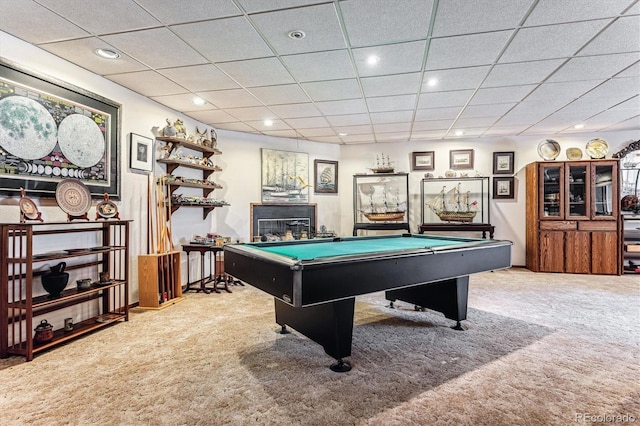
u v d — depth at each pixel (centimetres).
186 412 168
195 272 469
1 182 229
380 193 627
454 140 605
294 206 588
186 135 432
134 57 276
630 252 513
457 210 601
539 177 533
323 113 441
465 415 166
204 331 282
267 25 230
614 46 260
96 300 309
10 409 170
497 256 293
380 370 214
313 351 243
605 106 412
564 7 209
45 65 262
